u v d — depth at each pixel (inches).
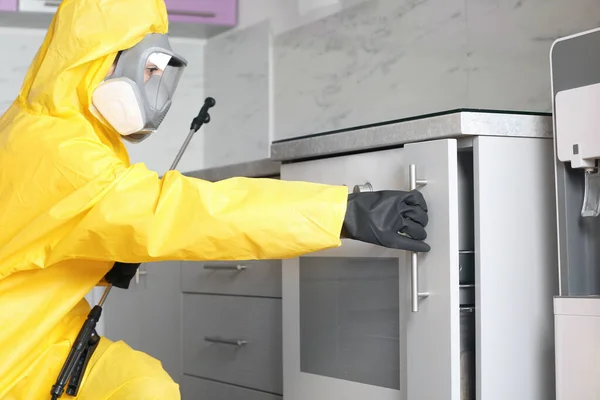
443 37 106.6
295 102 134.3
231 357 105.2
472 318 73.7
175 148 153.4
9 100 143.1
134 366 68.6
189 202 63.4
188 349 113.7
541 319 71.8
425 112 109.5
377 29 118.1
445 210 68.0
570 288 69.2
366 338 77.5
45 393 66.8
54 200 63.4
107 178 62.7
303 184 66.1
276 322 97.1
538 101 92.5
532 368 71.2
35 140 64.1
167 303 118.2
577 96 67.2
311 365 84.4
